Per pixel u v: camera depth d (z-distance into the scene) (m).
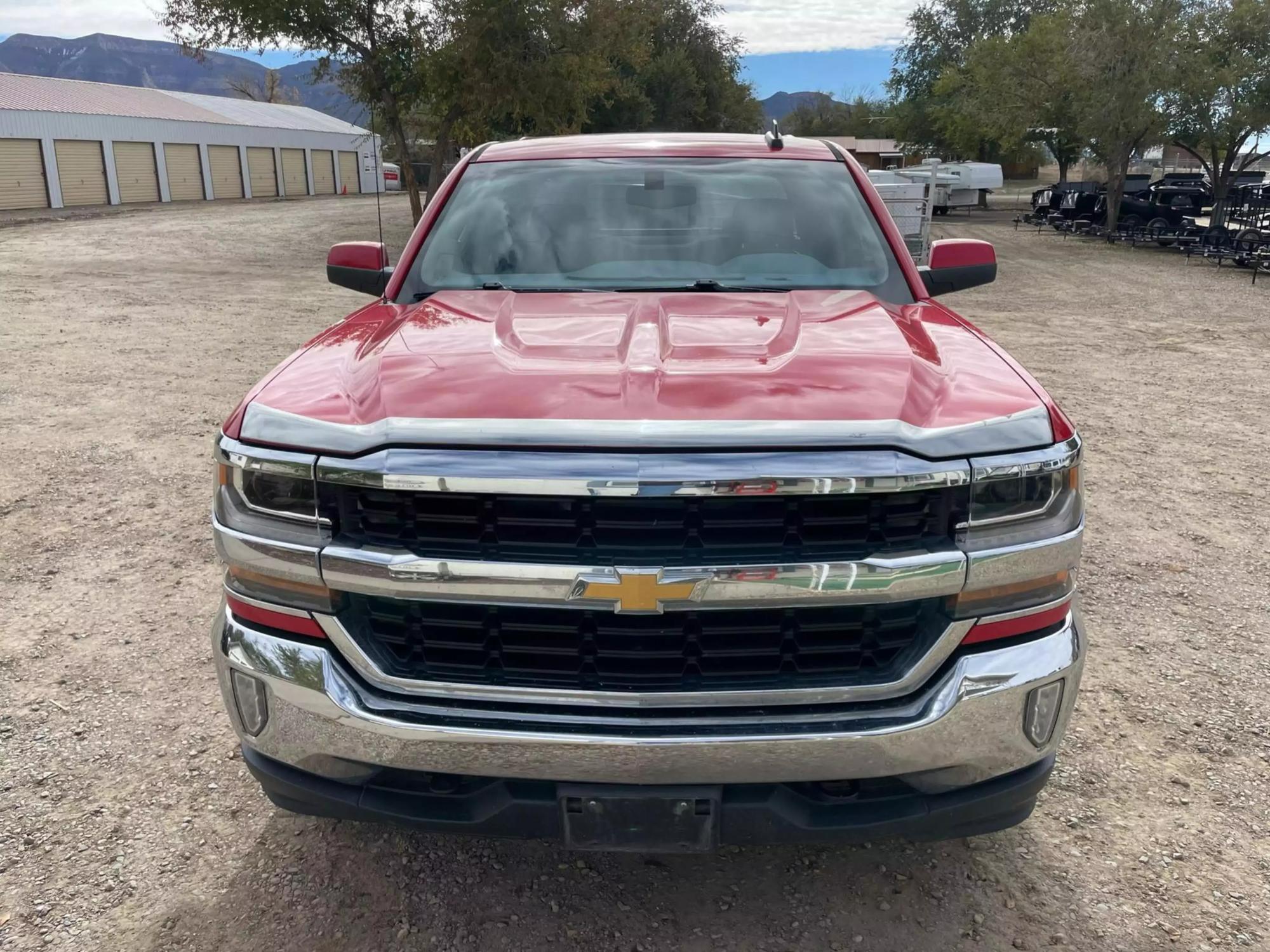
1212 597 4.30
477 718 1.96
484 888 2.47
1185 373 9.53
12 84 43.12
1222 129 25.75
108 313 12.32
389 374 2.16
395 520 1.96
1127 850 2.65
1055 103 32.38
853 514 1.92
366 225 29.02
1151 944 2.32
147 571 4.38
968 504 1.94
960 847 2.66
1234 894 2.48
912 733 1.94
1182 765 3.04
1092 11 25.92
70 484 5.56
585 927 2.35
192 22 20.42
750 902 2.44
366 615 2.05
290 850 2.60
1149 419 7.67
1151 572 4.57
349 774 2.07
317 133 58.44
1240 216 21.30
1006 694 2.00
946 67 48.31
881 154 70.00
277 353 9.77
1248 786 2.94
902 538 1.94
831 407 1.98
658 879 2.53
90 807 2.75
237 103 60.72
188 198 48.75
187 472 5.80
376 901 2.42
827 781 2.01
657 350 2.28
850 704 1.98
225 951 2.26
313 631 2.05
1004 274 19.44
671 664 1.96
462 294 2.93
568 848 2.01
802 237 3.18
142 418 7.02
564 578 1.87
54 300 13.36
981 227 34.72
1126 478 6.07
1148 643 3.86
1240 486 5.92
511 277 3.06
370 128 23.00
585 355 2.25
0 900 2.39
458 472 1.87
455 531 1.93
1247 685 3.54
